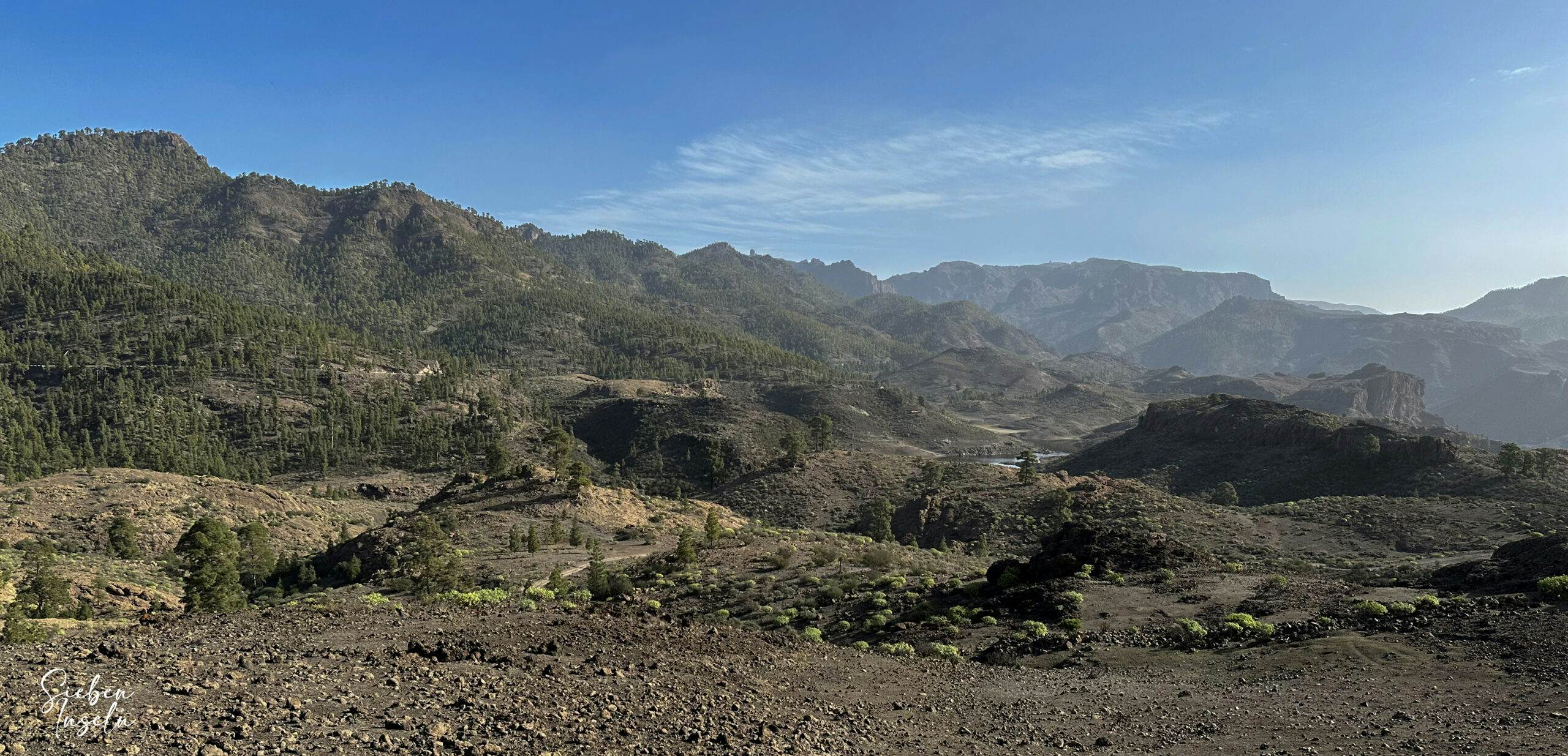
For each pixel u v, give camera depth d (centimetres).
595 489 10556
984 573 5300
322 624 2372
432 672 1836
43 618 5206
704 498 15812
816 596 4903
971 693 2550
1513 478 13425
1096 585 4034
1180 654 2977
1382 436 16450
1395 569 5188
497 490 10650
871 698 2406
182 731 1247
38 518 9275
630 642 2570
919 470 16788
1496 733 1745
